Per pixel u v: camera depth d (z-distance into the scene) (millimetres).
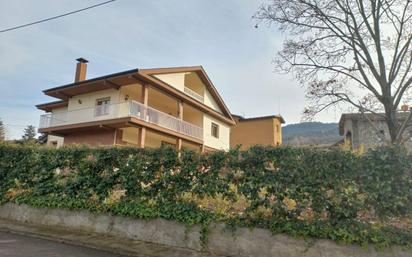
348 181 5016
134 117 15461
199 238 5719
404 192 4730
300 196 5211
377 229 4711
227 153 5934
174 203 6164
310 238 4984
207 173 6023
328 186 5125
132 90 18516
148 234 6234
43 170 8000
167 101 20859
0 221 7969
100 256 5379
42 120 19344
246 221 5445
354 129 17891
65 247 5879
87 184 7184
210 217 5719
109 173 7000
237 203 5758
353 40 8875
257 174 5574
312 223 5008
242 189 5609
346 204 4961
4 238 6496
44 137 22812
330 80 9445
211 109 23172
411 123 8141
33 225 7551
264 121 30062
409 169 4801
